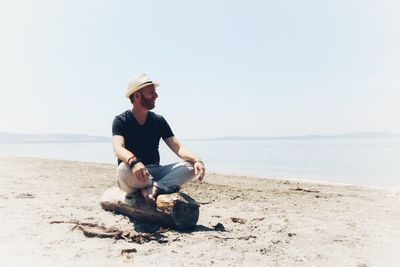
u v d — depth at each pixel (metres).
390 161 37.97
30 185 7.83
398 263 3.68
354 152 64.56
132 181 4.41
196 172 4.36
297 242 4.29
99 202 6.09
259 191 9.01
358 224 5.36
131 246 3.81
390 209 6.79
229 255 3.69
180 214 4.44
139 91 4.42
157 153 4.76
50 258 3.38
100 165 16.56
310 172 24.81
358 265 3.59
